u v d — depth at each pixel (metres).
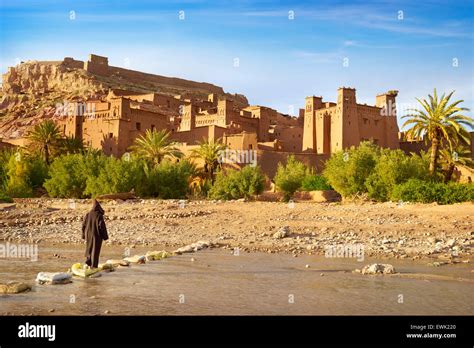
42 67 150.62
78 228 24.53
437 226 21.72
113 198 37.75
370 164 37.84
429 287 9.39
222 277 10.32
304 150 75.75
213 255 14.84
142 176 43.78
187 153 61.59
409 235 20.09
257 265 12.49
